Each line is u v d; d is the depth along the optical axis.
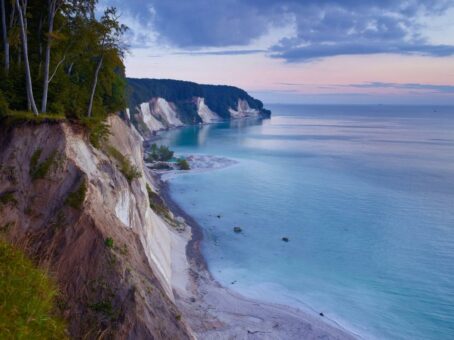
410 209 60.62
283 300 32.09
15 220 15.97
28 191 16.88
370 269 39.19
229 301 30.56
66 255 15.67
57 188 17.33
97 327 14.33
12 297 9.37
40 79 24.39
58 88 25.78
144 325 15.22
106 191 20.95
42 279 11.09
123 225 19.53
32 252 15.23
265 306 30.58
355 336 27.61
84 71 30.61
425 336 28.42
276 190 71.50
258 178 82.31
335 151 126.56
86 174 18.11
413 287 35.62
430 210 60.28
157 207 48.16
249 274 36.69
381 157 113.94
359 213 58.19
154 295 17.00
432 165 100.31
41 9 26.84
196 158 105.50
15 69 24.56
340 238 47.56
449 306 32.53
